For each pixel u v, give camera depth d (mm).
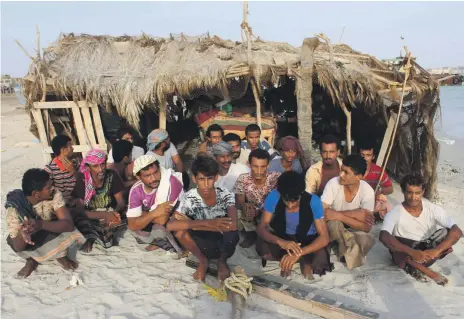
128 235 4891
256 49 6312
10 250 4590
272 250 3746
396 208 3666
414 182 3402
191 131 9211
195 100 8023
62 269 4070
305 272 3715
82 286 3730
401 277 3674
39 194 3684
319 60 5621
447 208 5594
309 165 5195
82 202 4438
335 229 3719
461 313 3094
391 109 6184
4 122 20578
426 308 3180
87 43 6691
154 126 8719
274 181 4078
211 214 3814
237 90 6562
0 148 12266
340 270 3842
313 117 8922
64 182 4422
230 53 6090
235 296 3330
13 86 56469
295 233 3705
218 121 6828
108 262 4191
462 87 47594
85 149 6402
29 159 10367
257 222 4203
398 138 6270
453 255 4086
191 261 4039
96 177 4359
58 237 3896
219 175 4461
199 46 6371
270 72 5703
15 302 3486
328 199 3820
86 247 4441
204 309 3279
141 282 3758
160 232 3893
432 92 5719
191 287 3631
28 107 6258
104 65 6348
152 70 6039
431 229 3654
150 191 3941
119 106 6090
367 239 3703
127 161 5164
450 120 18516
